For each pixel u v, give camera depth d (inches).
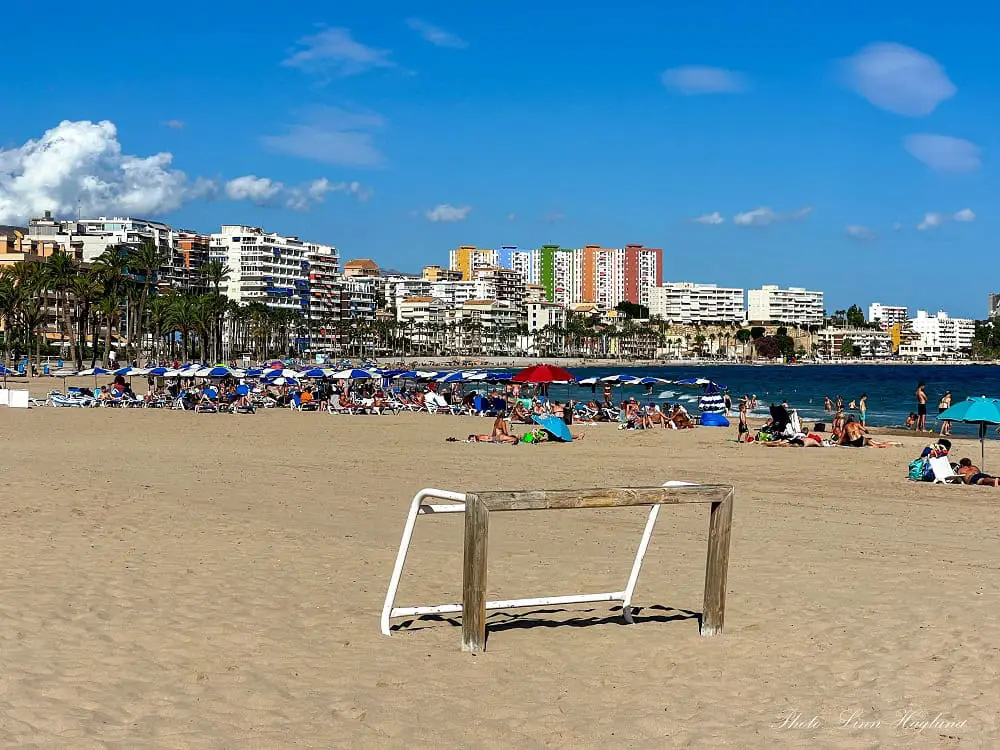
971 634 334.6
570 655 316.2
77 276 4817.9
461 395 2748.5
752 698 272.4
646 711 261.7
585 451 1188.5
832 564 467.2
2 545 475.2
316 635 333.7
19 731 234.2
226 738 236.7
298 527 560.1
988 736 240.8
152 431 1438.2
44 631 323.9
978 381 6107.3
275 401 2420.0
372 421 1803.6
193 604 370.6
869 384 5408.5
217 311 5846.5
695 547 518.3
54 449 1074.1
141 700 261.4
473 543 317.7
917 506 696.4
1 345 4694.9
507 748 235.0
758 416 2305.6
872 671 295.4
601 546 518.6
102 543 489.7
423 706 263.6
